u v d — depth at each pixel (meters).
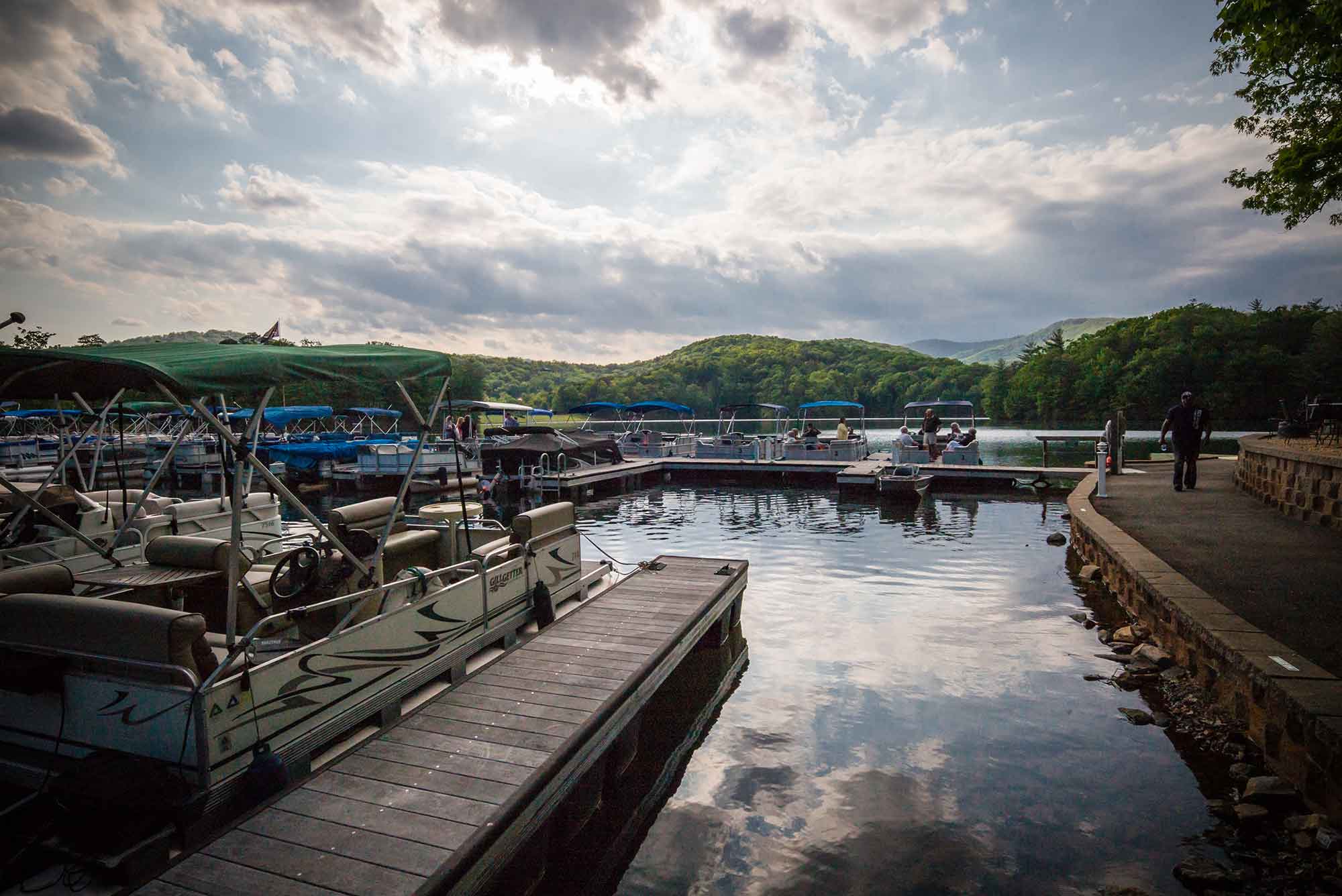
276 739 4.11
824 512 19.00
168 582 4.75
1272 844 4.32
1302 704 4.62
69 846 3.29
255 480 20.19
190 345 4.89
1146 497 14.23
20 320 4.83
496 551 6.54
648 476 26.92
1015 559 12.84
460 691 5.42
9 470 18.47
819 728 6.16
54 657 3.95
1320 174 9.22
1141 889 3.98
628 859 4.42
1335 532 10.22
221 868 3.34
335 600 4.64
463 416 30.83
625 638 6.61
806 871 4.25
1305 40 8.24
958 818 4.76
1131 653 7.75
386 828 3.64
